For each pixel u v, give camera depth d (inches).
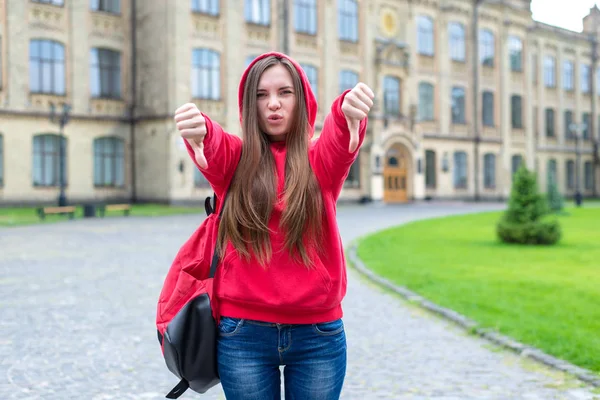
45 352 240.5
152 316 302.7
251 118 96.4
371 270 451.8
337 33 1545.3
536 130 2127.2
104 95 1304.1
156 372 217.5
